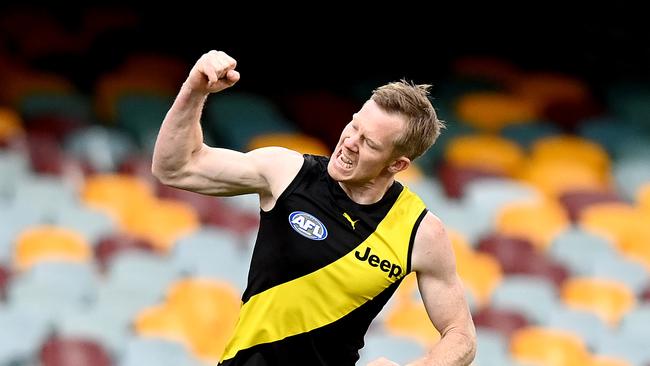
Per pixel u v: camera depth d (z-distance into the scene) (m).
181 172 14.55
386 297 14.85
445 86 58.19
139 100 49.88
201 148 14.63
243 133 49.88
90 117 49.69
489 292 39.09
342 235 14.62
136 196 41.12
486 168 48.62
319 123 52.72
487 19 61.03
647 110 57.72
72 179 41.56
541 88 58.38
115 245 36.75
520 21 61.44
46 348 30.03
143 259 35.44
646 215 47.00
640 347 37.62
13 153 41.78
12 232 37.31
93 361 30.06
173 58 56.62
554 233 44.66
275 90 57.88
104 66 54.03
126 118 48.97
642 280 42.56
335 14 59.56
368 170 14.45
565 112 56.31
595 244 43.69
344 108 54.00
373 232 14.66
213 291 34.75
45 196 39.22
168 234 39.44
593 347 37.69
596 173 51.38
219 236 38.56
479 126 53.94
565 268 41.44
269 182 14.77
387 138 14.34
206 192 14.73
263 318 14.73
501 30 61.25
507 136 53.44
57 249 35.62
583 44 61.62
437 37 60.50
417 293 37.38
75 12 55.44
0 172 40.38
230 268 37.47
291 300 14.66
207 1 57.75
